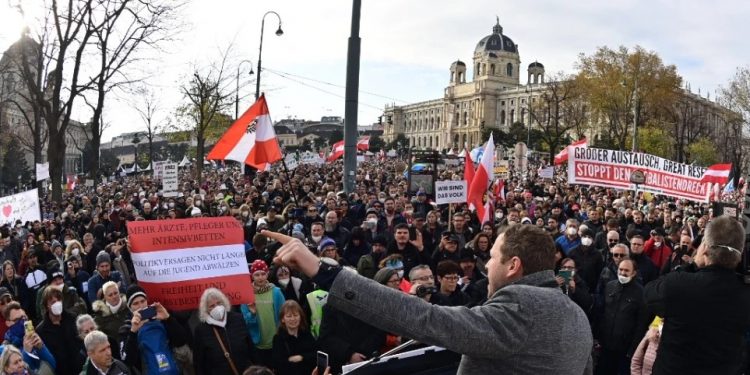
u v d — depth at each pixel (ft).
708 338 13.87
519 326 7.70
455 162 159.84
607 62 211.41
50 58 90.02
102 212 61.72
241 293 21.97
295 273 27.32
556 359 7.86
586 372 9.74
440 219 49.52
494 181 65.67
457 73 575.38
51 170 87.66
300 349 21.45
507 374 7.87
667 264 34.06
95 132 99.55
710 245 14.28
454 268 24.61
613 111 212.02
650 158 60.59
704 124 261.85
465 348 7.47
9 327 24.53
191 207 58.34
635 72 204.13
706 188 59.36
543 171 122.11
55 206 81.30
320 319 22.95
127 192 110.32
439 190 44.42
